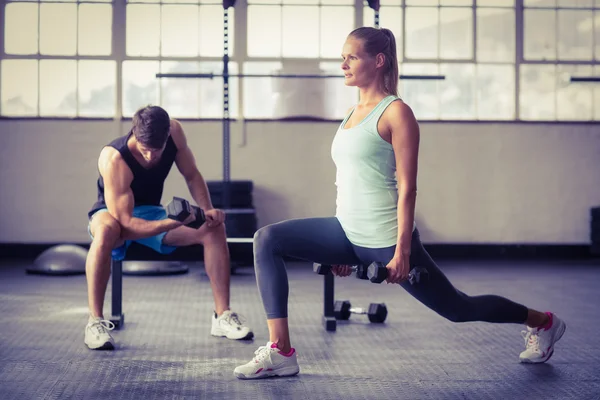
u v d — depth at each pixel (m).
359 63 2.56
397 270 2.44
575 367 3.00
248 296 5.05
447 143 7.90
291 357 2.80
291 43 7.82
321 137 7.80
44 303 4.66
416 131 2.49
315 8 7.82
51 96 7.68
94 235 3.40
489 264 7.30
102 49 7.69
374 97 2.59
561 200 7.98
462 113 7.98
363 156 2.53
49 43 7.66
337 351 3.30
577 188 7.98
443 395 2.58
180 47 7.76
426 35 7.93
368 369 2.96
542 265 7.22
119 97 7.69
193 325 3.93
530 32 7.97
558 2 7.98
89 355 3.18
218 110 7.80
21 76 7.65
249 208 7.36
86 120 7.62
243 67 7.79
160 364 3.03
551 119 8.00
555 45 7.99
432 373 2.90
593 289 5.54
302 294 5.19
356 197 2.58
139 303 4.70
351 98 7.84
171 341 3.50
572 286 5.71
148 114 3.25
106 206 3.52
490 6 7.94
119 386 2.68
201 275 6.25
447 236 7.92
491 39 7.97
